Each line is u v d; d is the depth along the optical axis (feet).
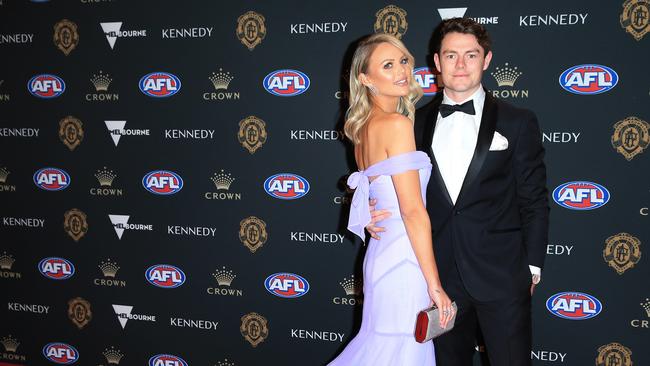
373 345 6.27
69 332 10.65
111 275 10.25
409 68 6.12
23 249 10.53
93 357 10.63
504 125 6.58
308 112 8.97
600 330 8.53
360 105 6.27
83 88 9.73
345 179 9.02
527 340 6.84
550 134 8.18
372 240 6.42
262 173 9.32
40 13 9.67
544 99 8.11
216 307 9.95
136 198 9.89
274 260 9.56
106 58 9.55
